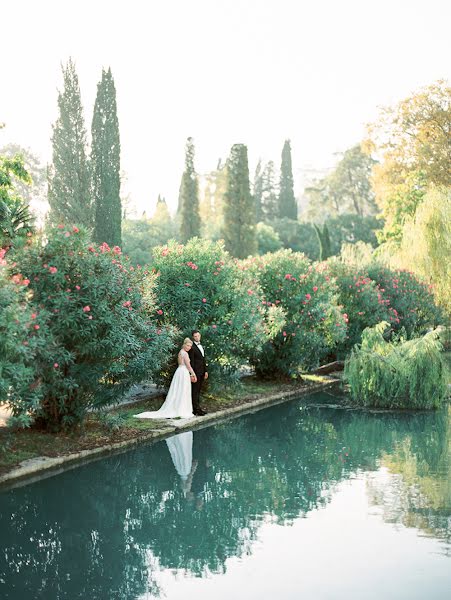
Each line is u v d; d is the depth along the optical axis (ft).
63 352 33.14
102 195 127.24
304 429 42.45
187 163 187.42
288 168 291.99
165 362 42.93
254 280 53.62
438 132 132.67
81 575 19.25
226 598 17.60
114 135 127.95
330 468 32.12
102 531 22.99
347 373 52.75
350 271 76.18
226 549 21.25
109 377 37.27
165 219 233.76
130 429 39.68
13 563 20.16
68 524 23.77
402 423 44.60
